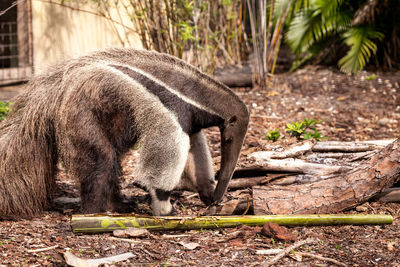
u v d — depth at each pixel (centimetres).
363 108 962
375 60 1291
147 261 394
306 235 439
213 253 408
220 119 468
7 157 470
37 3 972
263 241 429
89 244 421
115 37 1044
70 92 451
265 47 1091
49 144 480
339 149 570
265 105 980
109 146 463
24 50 977
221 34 1119
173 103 449
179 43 979
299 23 1272
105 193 470
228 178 476
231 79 1075
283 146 573
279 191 472
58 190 583
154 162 457
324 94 1071
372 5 1206
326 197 467
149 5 944
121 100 448
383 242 419
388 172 466
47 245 417
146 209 533
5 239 425
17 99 491
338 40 1305
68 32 1009
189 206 537
